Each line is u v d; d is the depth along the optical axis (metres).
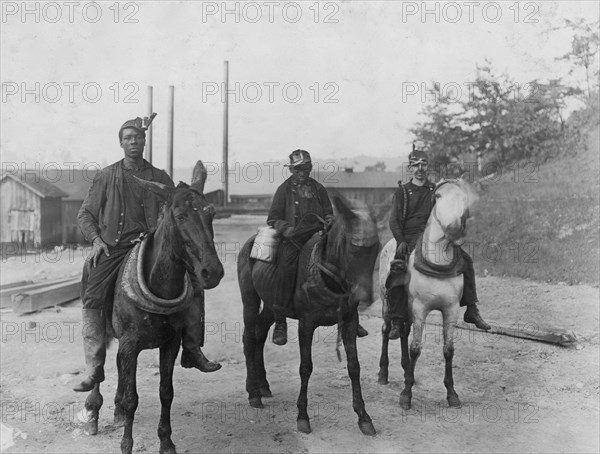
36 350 6.78
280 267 4.69
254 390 5.19
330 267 4.22
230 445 4.32
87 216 4.38
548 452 4.23
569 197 9.23
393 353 6.94
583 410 5.07
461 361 6.50
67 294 9.23
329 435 4.51
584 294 8.30
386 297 5.35
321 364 6.61
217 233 8.45
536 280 9.16
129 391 3.91
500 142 9.10
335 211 4.17
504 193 9.45
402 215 5.42
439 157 8.70
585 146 9.25
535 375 5.98
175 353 4.07
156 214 4.46
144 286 3.85
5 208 10.01
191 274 4.27
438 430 4.62
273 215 4.99
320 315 4.49
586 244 8.95
